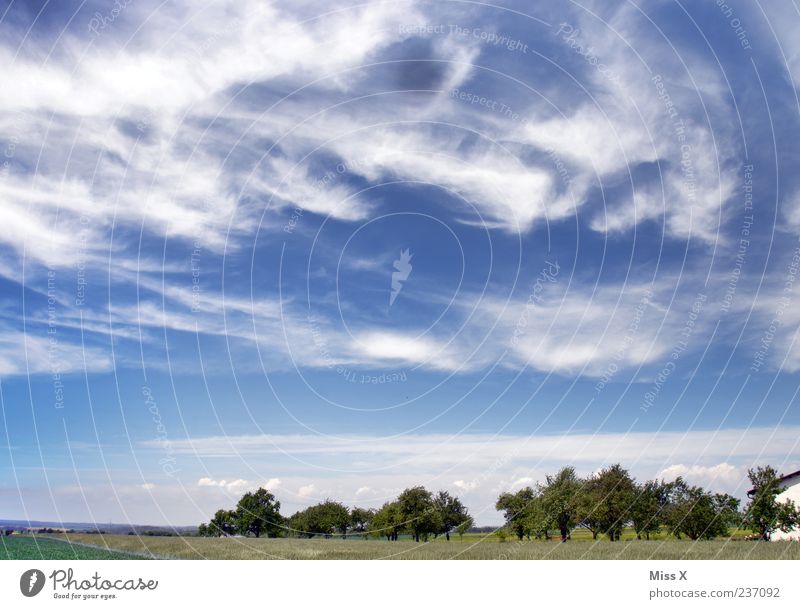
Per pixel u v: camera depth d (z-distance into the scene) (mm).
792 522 39781
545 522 39625
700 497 42250
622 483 42125
